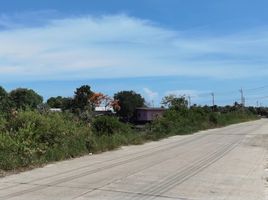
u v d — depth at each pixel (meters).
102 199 10.61
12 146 16.70
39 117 19.70
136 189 12.02
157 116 44.38
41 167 16.28
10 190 11.60
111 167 16.45
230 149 25.02
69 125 22.52
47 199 10.50
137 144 27.98
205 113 60.53
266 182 13.82
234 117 88.00
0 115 19.38
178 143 29.41
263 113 159.00
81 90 61.66
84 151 21.38
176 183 13.16
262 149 25.20
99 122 27.52
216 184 13.20
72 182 12.93
